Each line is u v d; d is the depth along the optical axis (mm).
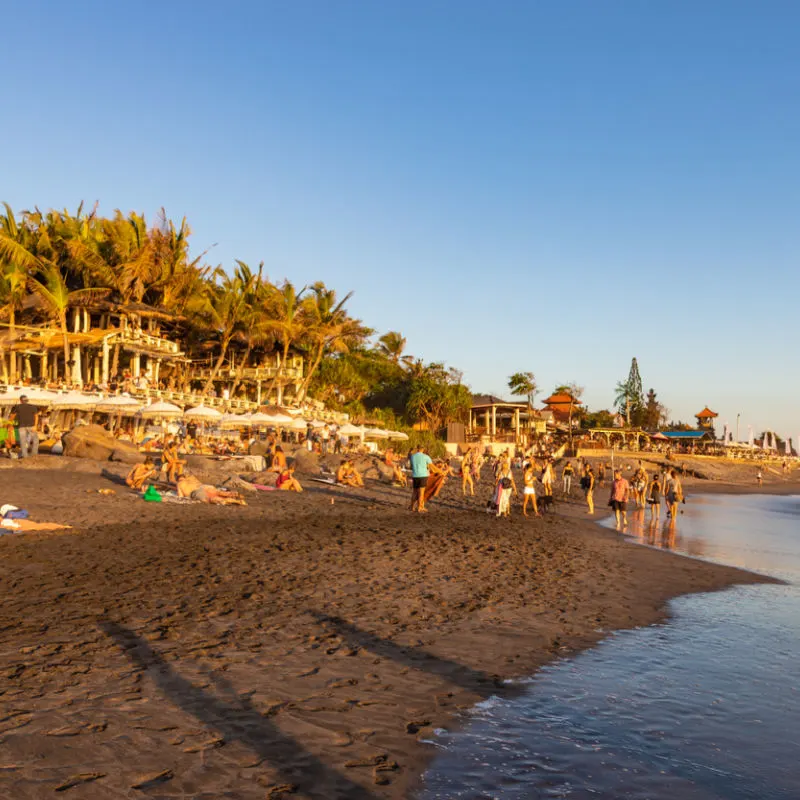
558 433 101500
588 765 4387
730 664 6855
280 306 62719
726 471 86125
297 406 58375
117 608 7375
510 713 5230
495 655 6691
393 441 65250
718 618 9016
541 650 6977
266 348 65688
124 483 21062
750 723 5258
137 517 14852
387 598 8742
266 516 16734
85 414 40469
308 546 12297
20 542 11062
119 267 48500
